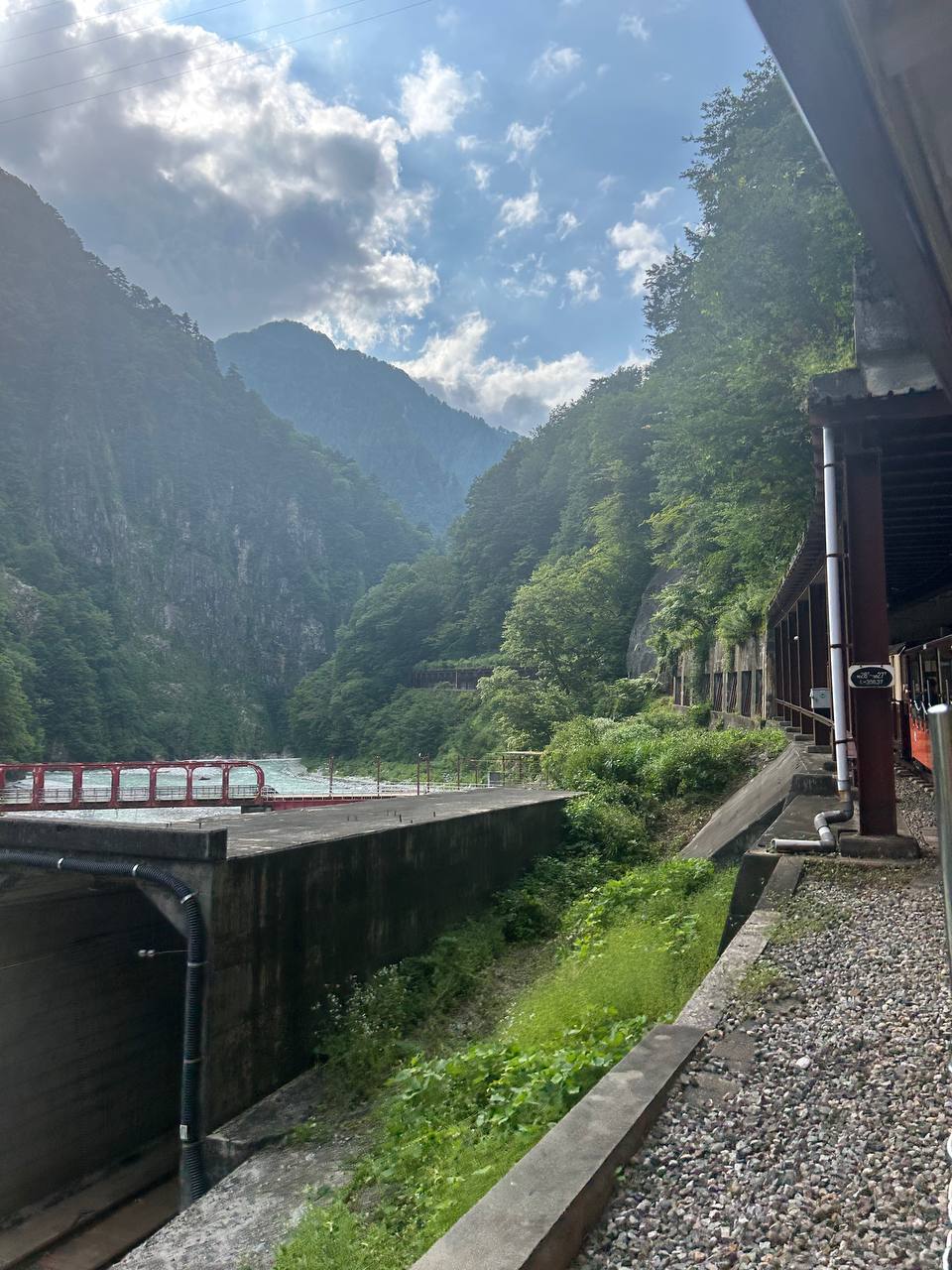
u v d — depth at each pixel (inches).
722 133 883.4
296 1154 292.4
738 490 721.6
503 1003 398.9
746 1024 186.1
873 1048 166.6
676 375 874.8
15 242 7293.3
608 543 2207.2
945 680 495.2
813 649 603.5
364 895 426.3
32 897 391.9
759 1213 117.3
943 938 223.5
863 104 60.8
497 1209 116.6
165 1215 390.0
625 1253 114.6
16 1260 352.2
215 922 330.0
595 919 449.4
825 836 330.3
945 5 51.3
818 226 624.7
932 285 83.7
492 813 577.3
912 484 386.3
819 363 630.5
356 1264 181.2
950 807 58.3
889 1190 118.8
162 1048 468.8
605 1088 154.6
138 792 1254.3
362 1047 354.0
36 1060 393.7
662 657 1610.5
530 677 2003.0
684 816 734.5
